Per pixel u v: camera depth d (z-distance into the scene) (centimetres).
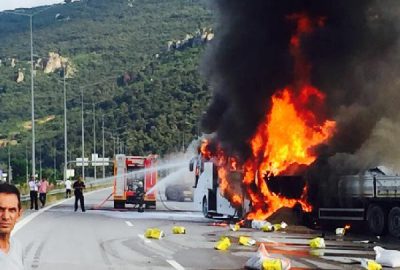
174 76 14262
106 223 2697
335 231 2266
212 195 2964
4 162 12725
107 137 13200
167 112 12812
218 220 2881
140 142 12450
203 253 1681
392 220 2083
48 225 2586
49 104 16962
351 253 1692
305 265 1458
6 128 15475
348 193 2275
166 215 3262
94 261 1512
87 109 15275
